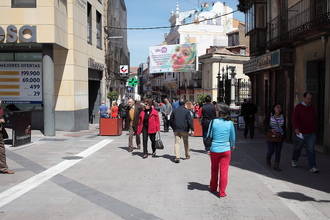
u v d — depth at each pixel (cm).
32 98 1983
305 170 982
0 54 1962
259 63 1905
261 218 590
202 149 1391
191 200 690
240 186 801
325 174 932
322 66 1338
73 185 804
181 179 865
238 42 4781
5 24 1645
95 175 905
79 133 1942
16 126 1355
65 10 1870
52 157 1170
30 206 650
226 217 593
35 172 939
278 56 1567
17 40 1648
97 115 2747
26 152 1265
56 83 1964
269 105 1966
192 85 5112
